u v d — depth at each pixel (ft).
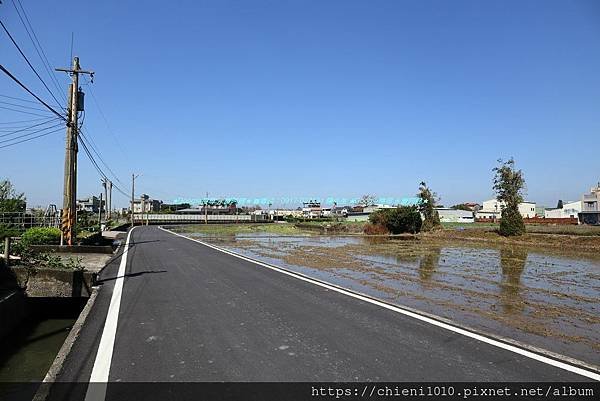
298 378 15.83
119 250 74.23
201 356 18.47
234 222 318.45
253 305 28.68
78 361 18.04
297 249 84.07
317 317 25.14
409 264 58.54
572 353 19.51
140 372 16.70
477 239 107.86
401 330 22.17
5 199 109.60
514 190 111.86
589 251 79.82
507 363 17.25
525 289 39.06
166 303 29.60
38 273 34.86
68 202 68.13
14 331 30.07
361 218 309.42
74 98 70.23
